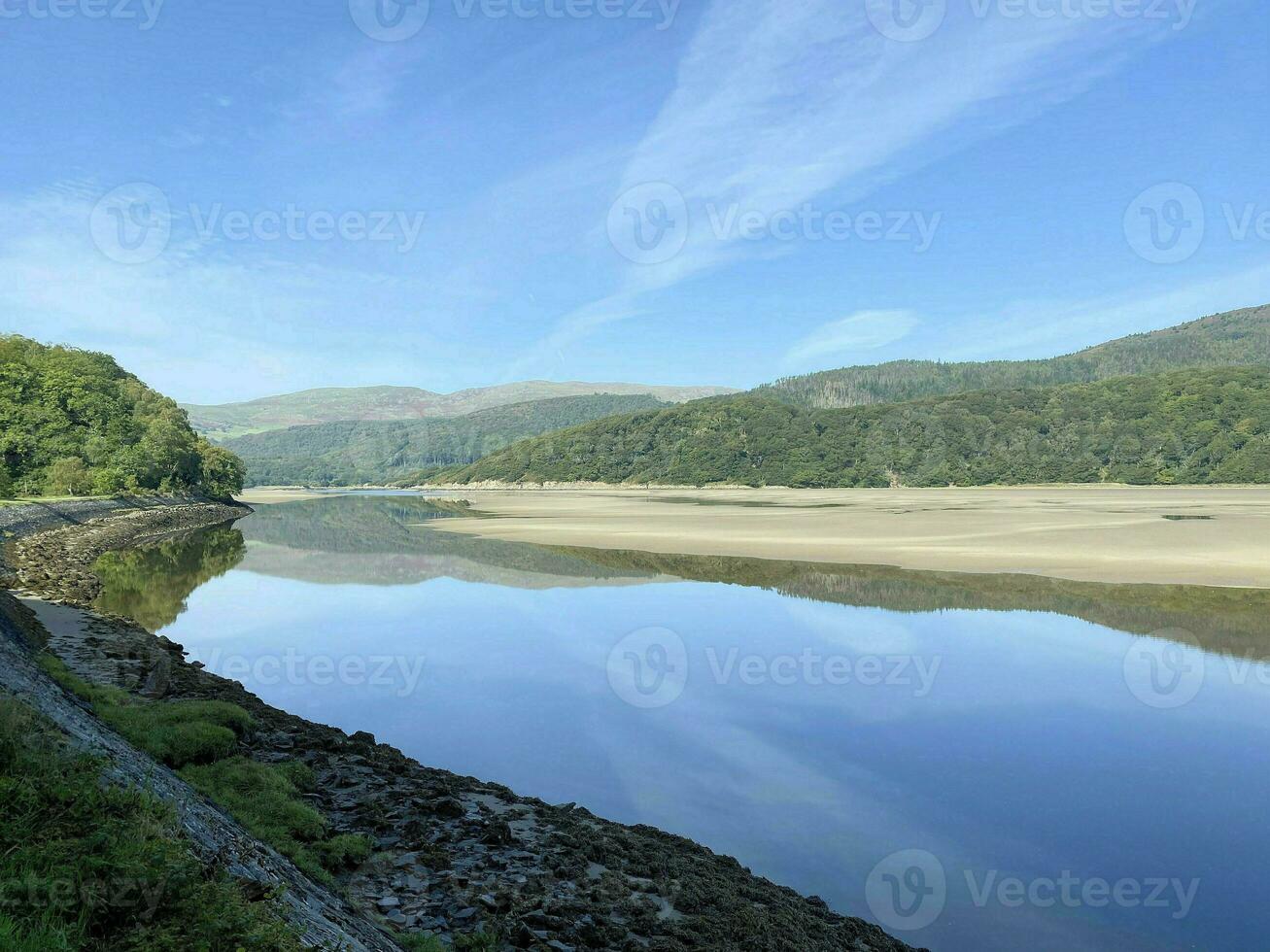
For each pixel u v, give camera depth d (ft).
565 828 44.14
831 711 68.95
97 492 304.50
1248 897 39.65
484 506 460.96
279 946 19.74
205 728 47.52
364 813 42.45
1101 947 35.17
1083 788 52.70
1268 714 66.18
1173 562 144.15
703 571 153.07
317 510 456.86
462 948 29.43
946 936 36.22
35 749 26.17
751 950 31.76
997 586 127.75
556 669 83.20
